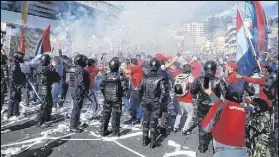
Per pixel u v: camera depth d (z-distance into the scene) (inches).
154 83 232.1
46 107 300.8
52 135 270.2
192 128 295.9
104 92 263.0
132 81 309.3
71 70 281.9
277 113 185.9
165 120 269.7
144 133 241.8
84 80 282.2
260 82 226.7
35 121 317.4
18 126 297.6
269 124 174.4
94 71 327.3
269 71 236.5
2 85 293.7
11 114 324.5
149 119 241.8
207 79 204.1
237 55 256.1
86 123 314.7
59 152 226.7
